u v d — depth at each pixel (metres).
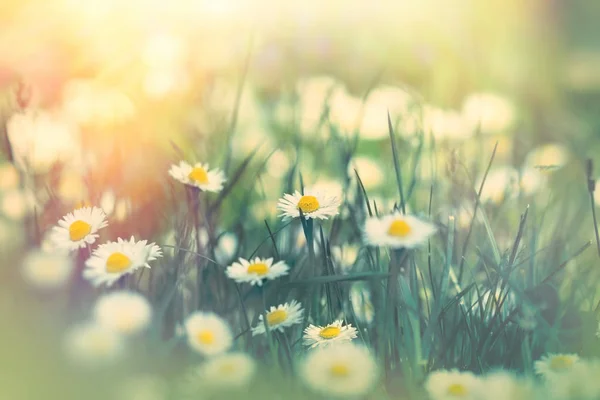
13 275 0.50
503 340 0.48
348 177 0.60
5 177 0.66
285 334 0.49
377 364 0.46
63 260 0.51
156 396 0.42
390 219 0.44
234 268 0.47
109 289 0.49
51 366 0.43
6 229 0.59
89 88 0.81
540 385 0.45
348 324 0.50
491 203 0.62
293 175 0.65
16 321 0.45
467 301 0.51
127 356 0.44
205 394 0.43
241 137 0.84
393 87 0.95
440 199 0.64
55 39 0.94
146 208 0.60
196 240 0.53
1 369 0.42
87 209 0.51
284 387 0.43
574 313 0.51
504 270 0.49
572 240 0.58
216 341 0.45
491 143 0.82
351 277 0.46
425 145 0.73
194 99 0.90
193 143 0.78
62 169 0.63
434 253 0.55
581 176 0.67
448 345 0.47
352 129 0.81
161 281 0.52
